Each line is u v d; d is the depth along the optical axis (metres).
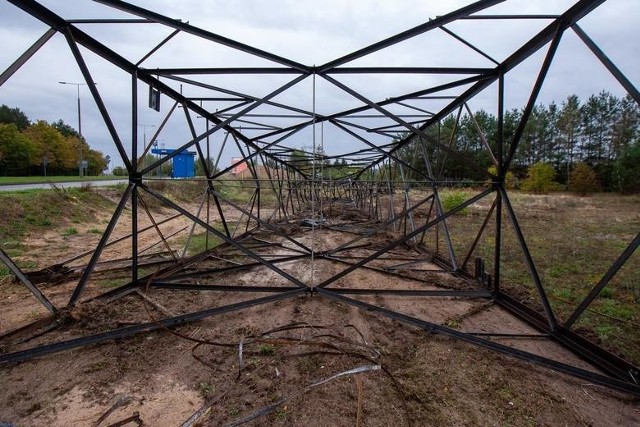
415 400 2.69
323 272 6.17
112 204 14.06
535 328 3.97
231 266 5.83
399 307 4.60
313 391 2.76
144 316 4.09
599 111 43.41
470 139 45.00
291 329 3.83
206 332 3.74
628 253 2.96
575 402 2.74
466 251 8.13
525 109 3.84
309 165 16.28
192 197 19.89
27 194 10.52
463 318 4.26
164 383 2.85
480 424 2.46
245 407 2.56
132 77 4.37
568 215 16.92
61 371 2.98
